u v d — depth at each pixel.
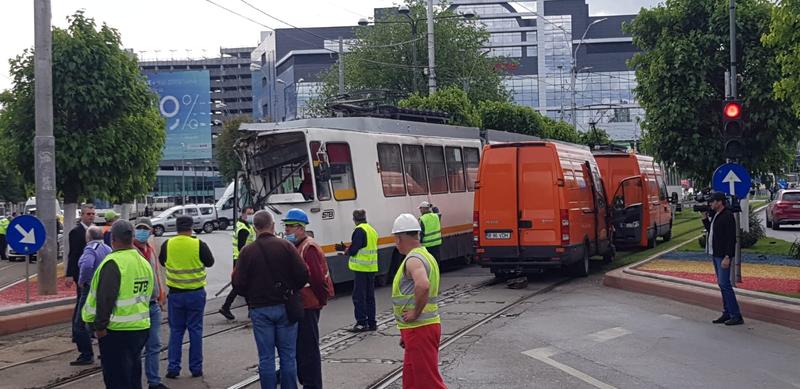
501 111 41.44
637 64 22.38
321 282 8.51
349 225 17.36
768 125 20.39
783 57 14.60
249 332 13.02
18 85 19.86
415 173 20.31
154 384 9.21
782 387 8.59
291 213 8.67
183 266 9.77
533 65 110.31
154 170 21.72
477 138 24.45
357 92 22.28
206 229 53.66
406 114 21.73
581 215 19.11
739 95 20.72
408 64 53.94
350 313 14.82
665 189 29.62
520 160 18.08
